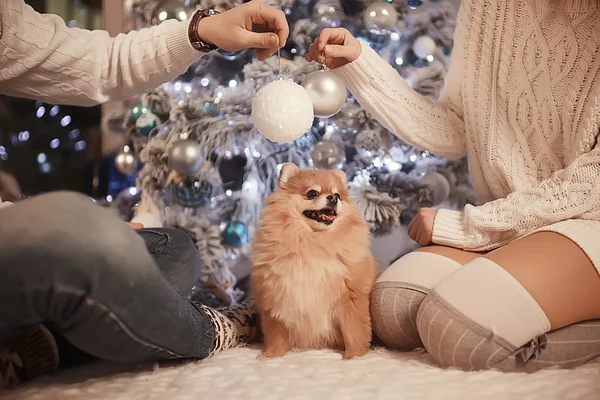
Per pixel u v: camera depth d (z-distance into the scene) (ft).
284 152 6.92
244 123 6.65
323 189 4.63
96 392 3.46
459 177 7.28
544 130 4.70
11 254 2.61
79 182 9.55
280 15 4.49
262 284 4.59
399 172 7.02
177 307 3.45
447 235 4.79
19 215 2.67
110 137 9.08
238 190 7.19
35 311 2.86
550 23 4.66
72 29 4.70
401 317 4.52
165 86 6.82
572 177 4.24
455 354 3.92
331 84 4.94
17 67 4.30
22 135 9.05
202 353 4.10
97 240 2.78
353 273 4.55
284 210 4.57
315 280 4.44
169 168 6.61
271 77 6.55
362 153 6.90
